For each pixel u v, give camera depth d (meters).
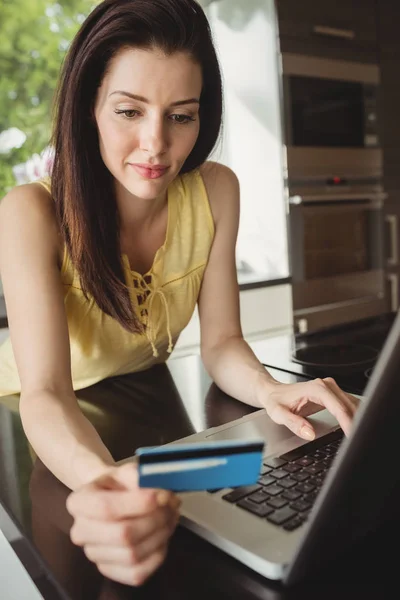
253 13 2.48
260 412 0.84
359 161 2.78
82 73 0.83
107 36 0.78
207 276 1.16
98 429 0.84
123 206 1.00
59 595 0.49
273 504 0.56
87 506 0.49
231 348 1.06
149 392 1.01
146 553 0.48
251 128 2.61
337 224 2.74
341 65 2.63
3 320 1.89
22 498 0.66
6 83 2.33
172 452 0.42
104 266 0.94
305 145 2.57
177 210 1.08
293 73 2.47
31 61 2.37
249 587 0.48
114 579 0.49
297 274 2.59
